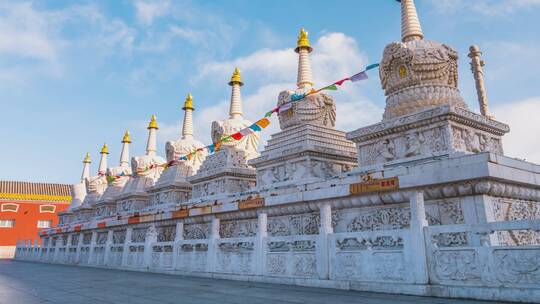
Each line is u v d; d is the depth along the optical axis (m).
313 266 10.41
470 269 7.57
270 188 18.75
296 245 11.62
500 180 10.30
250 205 15.82
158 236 22.48
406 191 11.60
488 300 7.15
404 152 14.77
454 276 7.77
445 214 11.18
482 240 7.64
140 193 31.28
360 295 8.34
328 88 15.22
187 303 7.74
